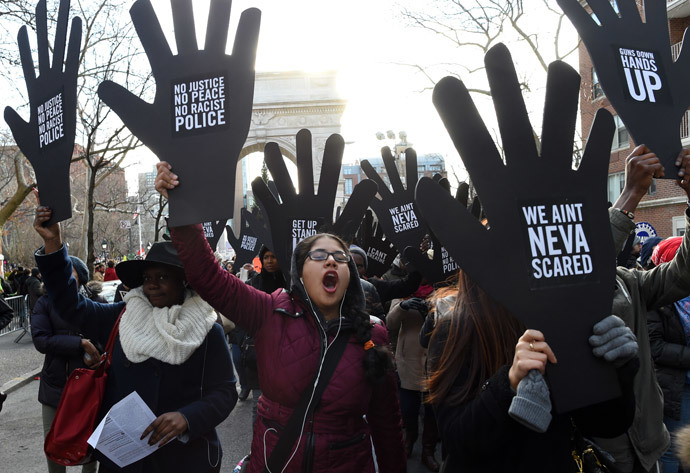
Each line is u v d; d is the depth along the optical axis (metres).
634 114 2.01
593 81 20.38
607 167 1.84
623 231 2.39
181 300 3.12
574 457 2.02
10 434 6.99
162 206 12.13
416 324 5.53
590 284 1.76
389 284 5.67
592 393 1.68
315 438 2.41
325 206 4.12
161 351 2.93
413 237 6.36
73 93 2.62
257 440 2.54
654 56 2.08
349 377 2.47
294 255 2.67
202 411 2.89
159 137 2.31
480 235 1.71
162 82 2.34
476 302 2.04
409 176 6.41
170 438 2.77
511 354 1.95
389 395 2.70
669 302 2.75
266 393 2.56
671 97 2.06
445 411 2.03
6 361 12.13
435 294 2.50
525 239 1.73
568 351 1.70
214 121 2.27
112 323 3.28
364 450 2.51
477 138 1.73
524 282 1.71
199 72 2.30
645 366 2.80
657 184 23.83
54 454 2.91
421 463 5.48
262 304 2.61
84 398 2.96
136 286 3.21
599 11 2.02
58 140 2.70
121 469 2.89
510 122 1.77
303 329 2.55
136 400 2.71
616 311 2.75
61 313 3.11
